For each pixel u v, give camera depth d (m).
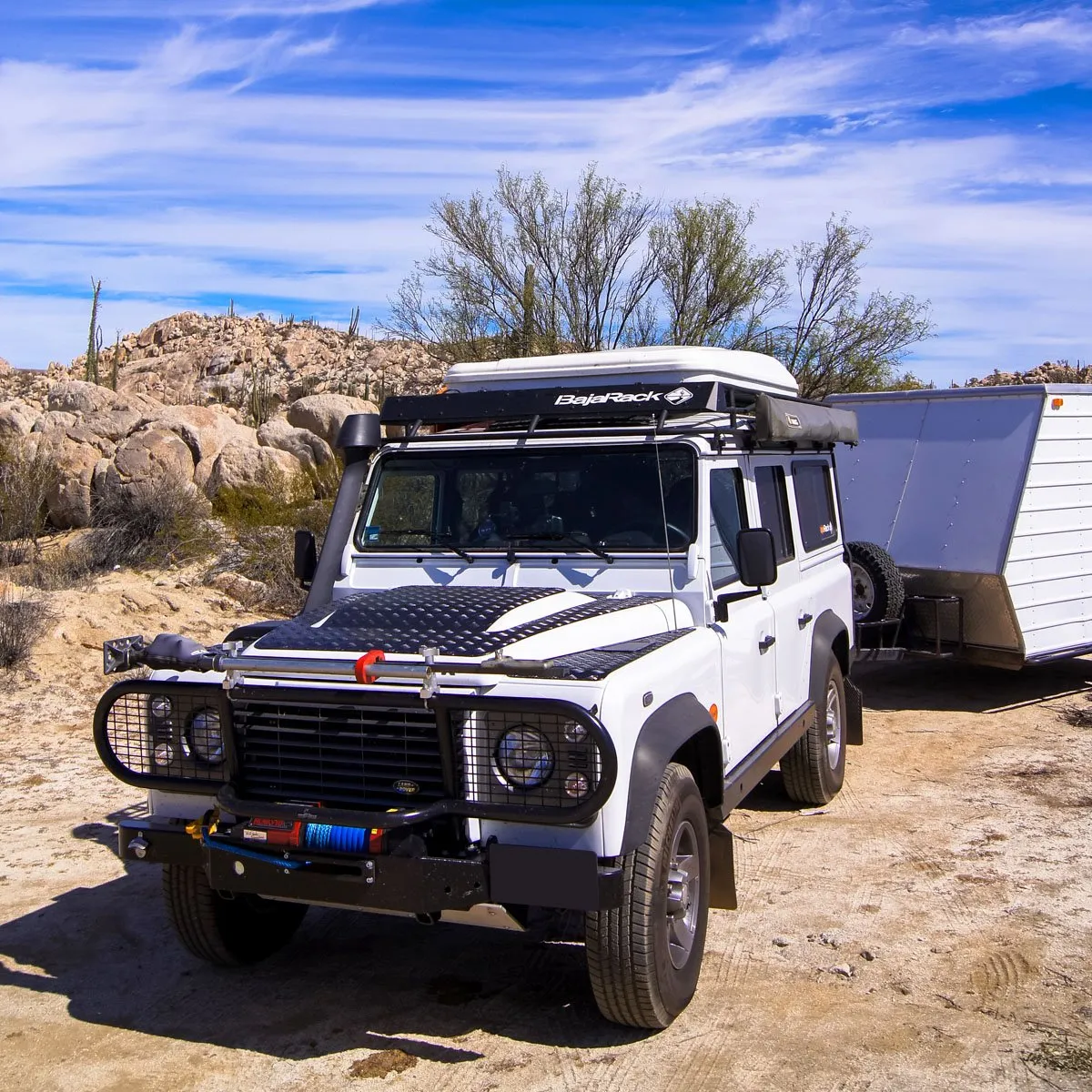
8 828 7.09
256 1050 4.37
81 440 19.77
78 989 4.93
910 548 10.11
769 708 5.90
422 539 5.63
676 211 21.31
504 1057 4.24
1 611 11.16
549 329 21.22
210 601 13.86
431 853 4.04
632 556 5.17
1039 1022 4.39
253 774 4.33
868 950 5.08
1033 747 8.58
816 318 21.61
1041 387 9.71
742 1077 4.05
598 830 3.90
